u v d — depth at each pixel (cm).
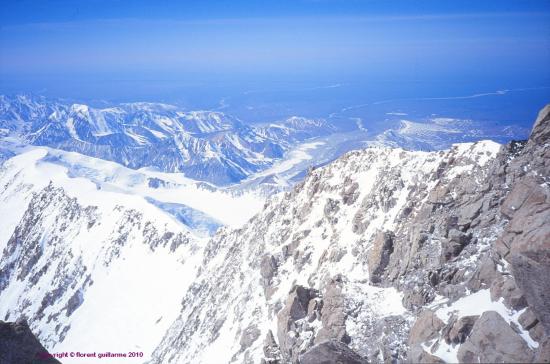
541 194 3906
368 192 9675
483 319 3756
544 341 3391
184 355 12006
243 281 12038
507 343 3516
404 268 6312
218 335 10675
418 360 4144
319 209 11094
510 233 3900
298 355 6166
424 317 4575
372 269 6944
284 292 9269
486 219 5800
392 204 8300
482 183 6431
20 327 4325
